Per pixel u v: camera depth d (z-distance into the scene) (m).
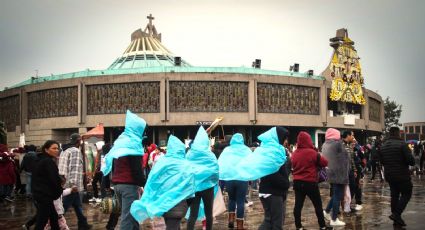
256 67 54.69
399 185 11.08
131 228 8.27
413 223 11.38
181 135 49.41
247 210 15.08
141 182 8.30
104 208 9.88
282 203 8.47
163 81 46.56
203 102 47.28
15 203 18.55
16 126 54.09
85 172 14.27
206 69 50.88
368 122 60.34
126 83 47.72
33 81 55.59
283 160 8.42
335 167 11.15
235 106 47.84
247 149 11.05
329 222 11.99
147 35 66.50
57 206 10.24
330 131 11.63
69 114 49.59
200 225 12.38
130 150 8.16
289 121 49.94
